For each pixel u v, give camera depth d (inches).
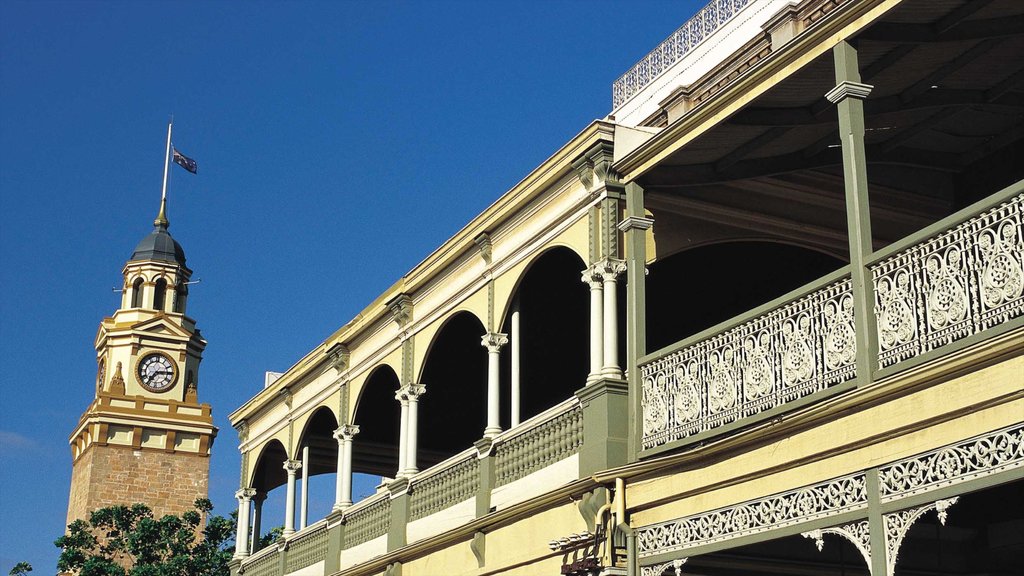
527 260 647.8
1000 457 366.3
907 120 561.3
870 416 412.8
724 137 535.5
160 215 2992.1
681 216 582.2
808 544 571.2
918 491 392.2
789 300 456.8
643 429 533.6
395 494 766.5
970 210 385.1
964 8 453.1
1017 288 367.2
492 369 670.5
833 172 597.9
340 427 869.8
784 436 449.4
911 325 402.6
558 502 577.0
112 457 2618.1
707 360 500.4
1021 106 547.5
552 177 616.7
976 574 597.0
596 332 573.9
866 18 437.4
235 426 1080.2
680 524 502.0
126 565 1946.4
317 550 884.0
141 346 2751.0
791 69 468.8
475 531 649.0
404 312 781.9
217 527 1875.0
